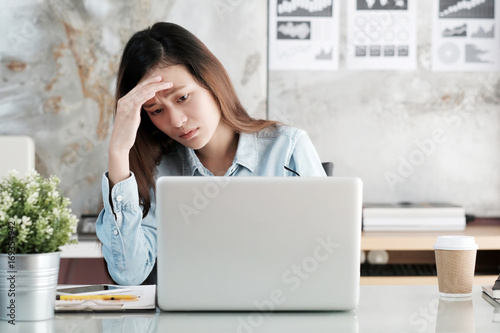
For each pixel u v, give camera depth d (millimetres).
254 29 2992
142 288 1360
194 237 1146
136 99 1421
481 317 1107
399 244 2568
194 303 1152
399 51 3037
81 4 2928
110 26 2939
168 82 1507
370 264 2797
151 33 1677
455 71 3051
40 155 2939
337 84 3029
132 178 1438
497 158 3064
